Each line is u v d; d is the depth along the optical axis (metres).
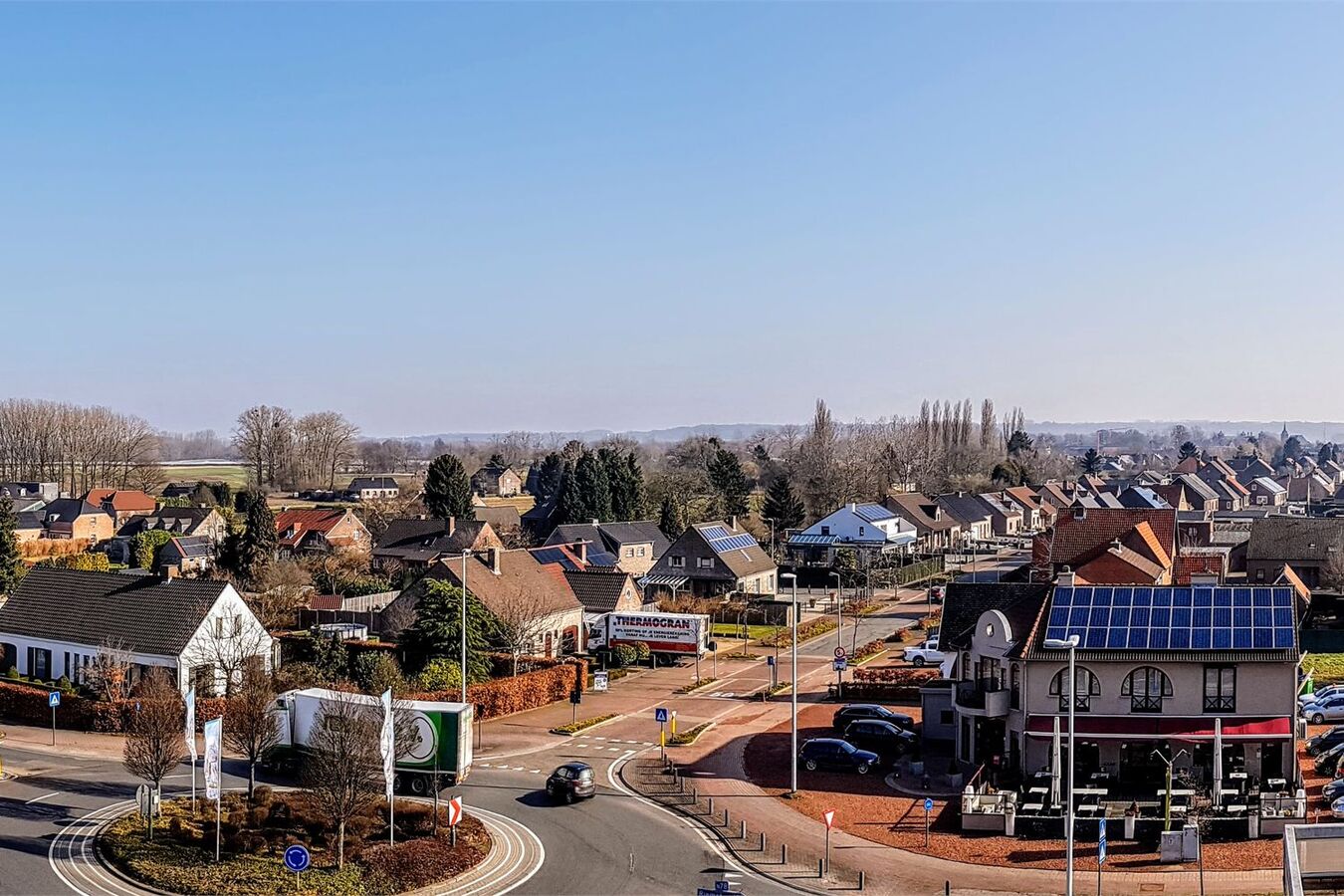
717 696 78.50
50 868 43.59
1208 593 56.97
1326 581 124.44
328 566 131.00
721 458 187.62
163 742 48.50
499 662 79.56
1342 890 37.12
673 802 53.44
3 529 118.06
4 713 69.88
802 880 43.56
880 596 131.38
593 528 143.00
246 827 47.34
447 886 42.34
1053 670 55.62
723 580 123.12
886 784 56.72
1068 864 39.66
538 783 56.59
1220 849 46.28
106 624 74.50
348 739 44.59
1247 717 54.09
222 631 71.81
